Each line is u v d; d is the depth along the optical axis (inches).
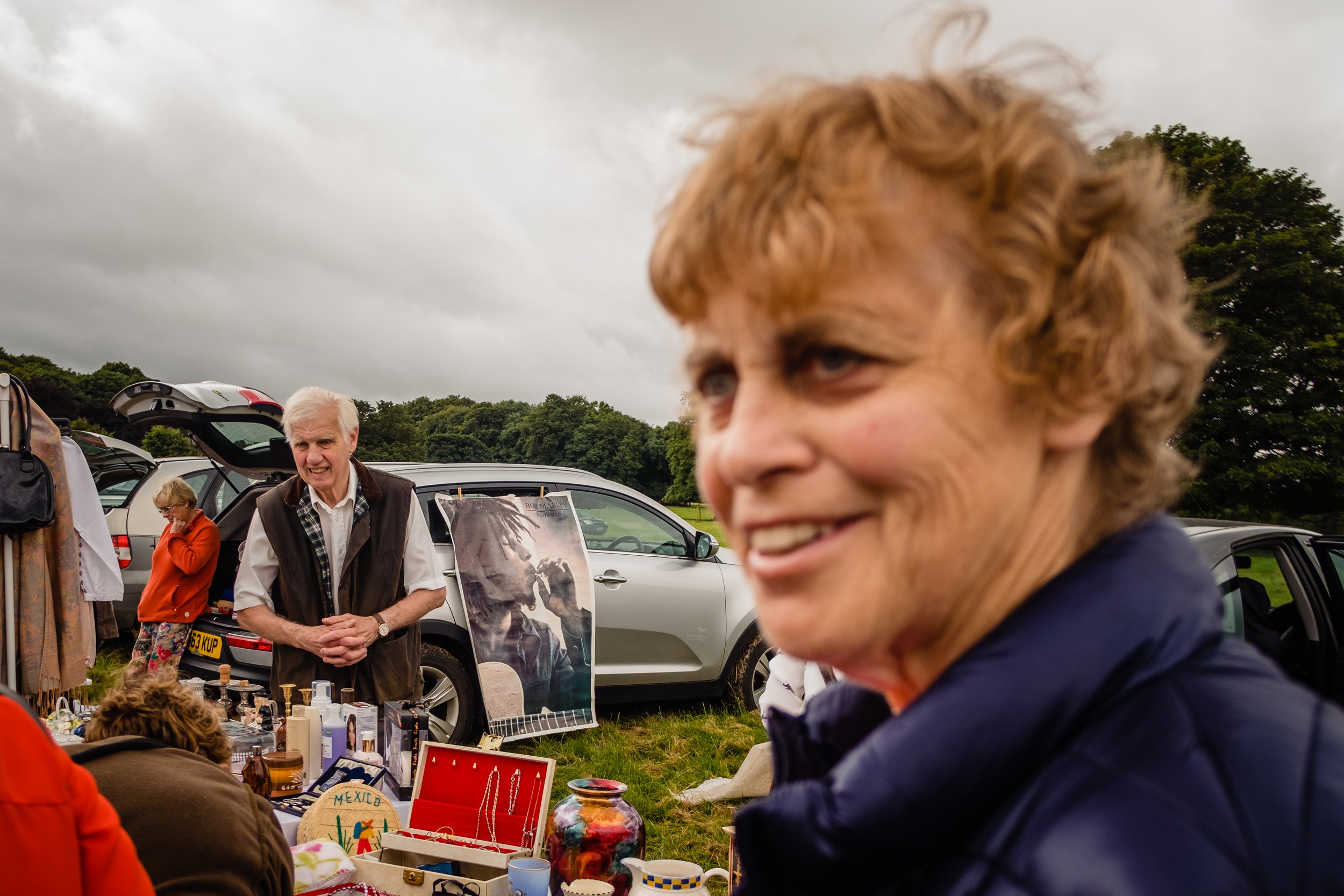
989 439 15.7
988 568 16.3
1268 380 1093.8
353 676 131.2
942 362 15.4
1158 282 17.7
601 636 206.2
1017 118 16.2
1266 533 172.7
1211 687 13.5
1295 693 13.5
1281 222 1154.7
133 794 57.7
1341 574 178.5
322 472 129.1
